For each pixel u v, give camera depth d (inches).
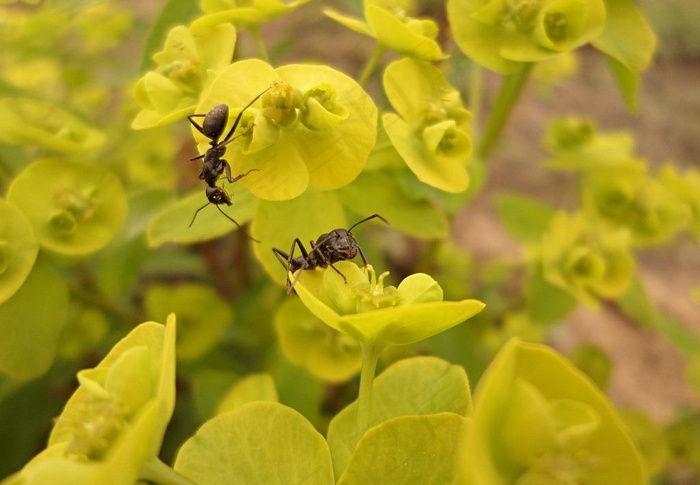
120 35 7.2
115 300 6.1
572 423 3.0
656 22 13.2
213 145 3.9
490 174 10.6
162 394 3.1
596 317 9.4
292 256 3.9
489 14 4.5
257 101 3.9
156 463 3.1
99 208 4.8
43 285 4.6
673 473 7.5
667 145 11.5
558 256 5.6
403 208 4.7
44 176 4.7
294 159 3.9
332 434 3.8
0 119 4.8
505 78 5.3
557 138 6.1
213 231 4.5
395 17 4.2
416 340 3.4
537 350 2.9
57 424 3.4
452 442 3.4
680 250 10.2
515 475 2.9
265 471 3.6
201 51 4.4
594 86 12.3
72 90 6.9
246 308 6.3
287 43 6.7
